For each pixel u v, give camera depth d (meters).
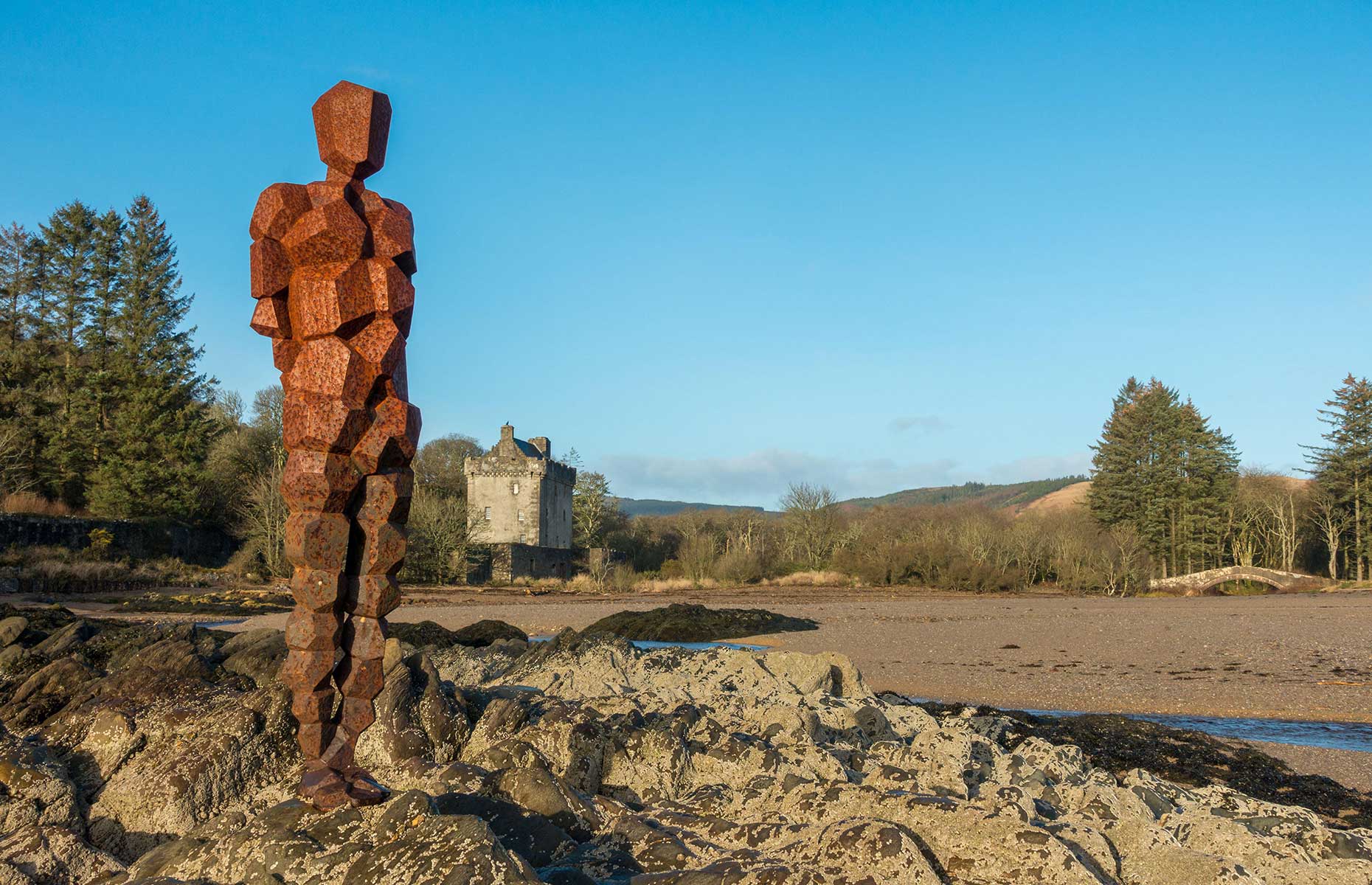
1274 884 4.84
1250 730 13.78
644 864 4.63
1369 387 69.69
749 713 7.78
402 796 4.46
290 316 5.13
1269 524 74.19
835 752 6.75
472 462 69.50
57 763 5.55
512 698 7.32
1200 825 5.33
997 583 57.12
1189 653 22.11
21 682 6.93
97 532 37.84
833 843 4.25
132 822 5.36
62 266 49.31
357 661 5.08
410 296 5.15
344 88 5.02
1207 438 73.38
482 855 3.81
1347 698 16.19
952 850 4.54
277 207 4.96
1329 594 52.84
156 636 8.16
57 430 44.97
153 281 50.53
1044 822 5.06
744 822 5.18
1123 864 4.88
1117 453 77.44
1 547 32.75
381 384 5.12
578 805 5.30
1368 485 67.31
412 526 55.75
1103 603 43.53
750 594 52.28
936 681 18.64
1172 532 73.00
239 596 32.19
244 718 5.89
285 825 4.57
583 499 83.25
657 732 6.58
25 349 46.84
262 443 55.94
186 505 44.91
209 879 4.32
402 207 5.39
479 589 53.84
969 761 6.55
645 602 43.38
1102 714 14.50
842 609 38.38
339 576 4.97
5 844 4.75
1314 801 9.55
